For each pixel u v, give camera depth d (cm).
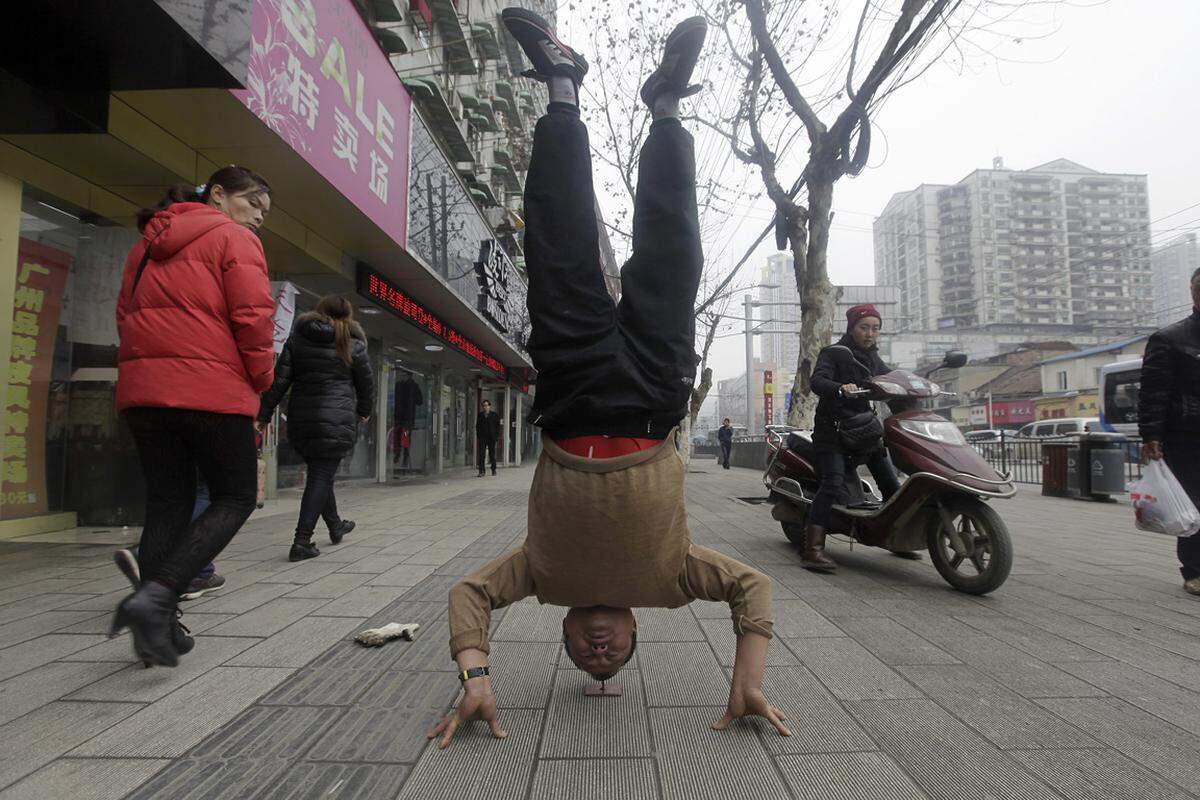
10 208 516
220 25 428
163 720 204
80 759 180
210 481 248
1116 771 182
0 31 368
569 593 193
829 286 859
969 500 390
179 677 240
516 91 1908
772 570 456
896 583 419
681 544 192
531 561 191
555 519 178
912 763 185
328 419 452
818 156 790
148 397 232
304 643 278
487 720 197
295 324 455
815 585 412
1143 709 225
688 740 197
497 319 1552
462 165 1435
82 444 583
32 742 189
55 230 574
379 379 1263
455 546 505
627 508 173
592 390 169
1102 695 237
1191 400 392
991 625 326
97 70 428
